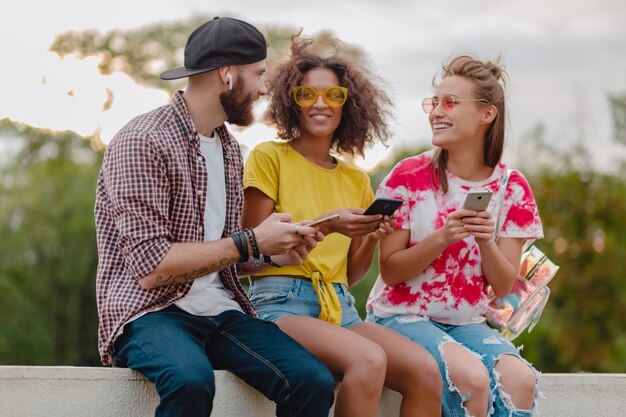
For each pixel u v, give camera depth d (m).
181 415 2.65
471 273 3.56
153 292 2.91
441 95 3.64
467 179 3.70
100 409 2.83
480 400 3.14
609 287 20.81
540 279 3.77
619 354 20.30
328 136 3.73
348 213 3.34
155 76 18.59
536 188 21.64
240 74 3.17
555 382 3.62
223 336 3.02
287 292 3.44
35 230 21.23
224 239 2.96
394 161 19.17
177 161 2.98
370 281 19.00
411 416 3.16
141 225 2.87
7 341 20.69
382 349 3.10
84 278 21.47
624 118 21.64
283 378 2.85
